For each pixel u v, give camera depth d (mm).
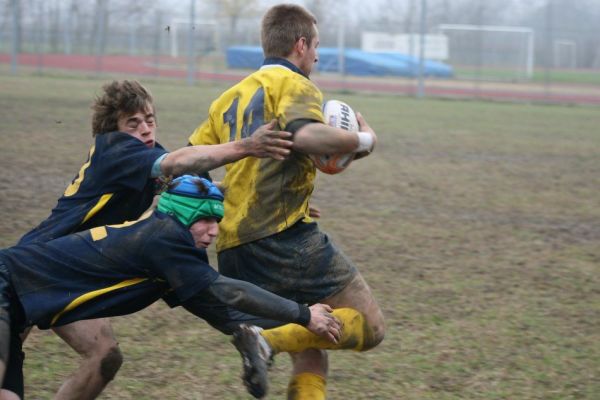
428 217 27250
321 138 10219
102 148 10453
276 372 14039
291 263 11008
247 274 11266
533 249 23484
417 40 102750
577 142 49531
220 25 99062
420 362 14484
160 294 10148
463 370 14188
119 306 9852
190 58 83812
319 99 10727
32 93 62781
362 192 31266
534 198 31516
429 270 20703
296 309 9953
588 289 19562
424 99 79875
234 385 13312
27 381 13156
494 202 30438
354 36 102562
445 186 33281
